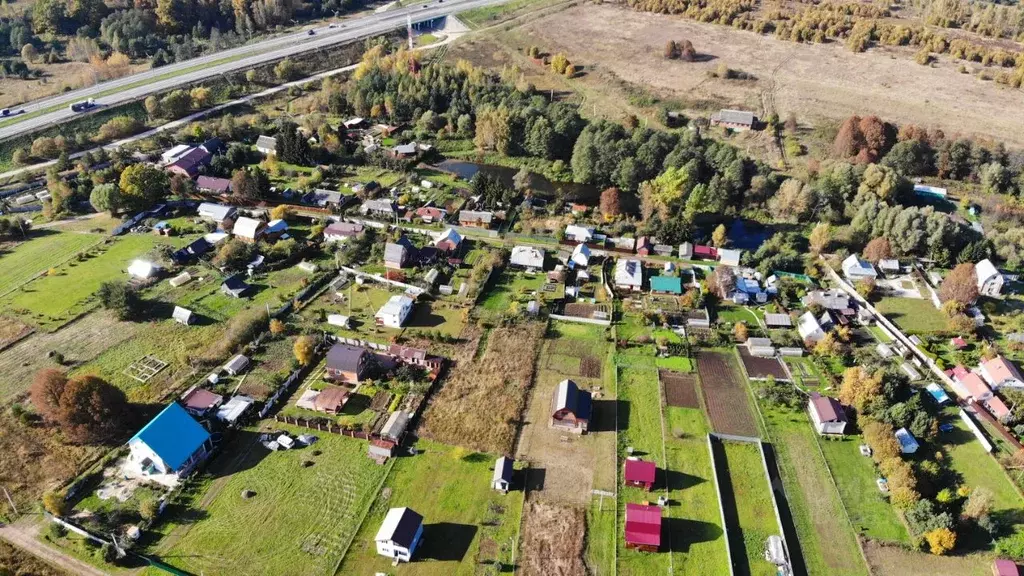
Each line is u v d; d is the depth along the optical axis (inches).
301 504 2662.4
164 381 3255.4
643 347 3619.6
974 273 3900.1
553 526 2605.8
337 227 4574.3
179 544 2491.4
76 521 2544.3
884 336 3703.3
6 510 2598.4
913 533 2583.7
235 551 2471.7
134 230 4601.4
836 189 4985.2
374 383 3297.2
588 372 3442.4
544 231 4763.8
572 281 4207.7
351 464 2849.4
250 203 5014.8
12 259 4229.8
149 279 4052.7
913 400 3073.3
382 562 2452.0
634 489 2770.7
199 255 4296.3
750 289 4033.0
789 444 3004.4
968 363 3467.0
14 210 4781.0
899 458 2797.7
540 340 3666.3
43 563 2404.0
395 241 4325.8
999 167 5147.6
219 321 3718.0
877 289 4104.3
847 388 3174.2
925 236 4352.9
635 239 4608.8
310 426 3041.3
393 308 3730.3
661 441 3014.3
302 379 3329.2
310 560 2449.6
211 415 3041.3
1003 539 2566.4
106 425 2881.4
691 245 4493.1
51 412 2817.4
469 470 2837.1
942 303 3890.3
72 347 3481.8
